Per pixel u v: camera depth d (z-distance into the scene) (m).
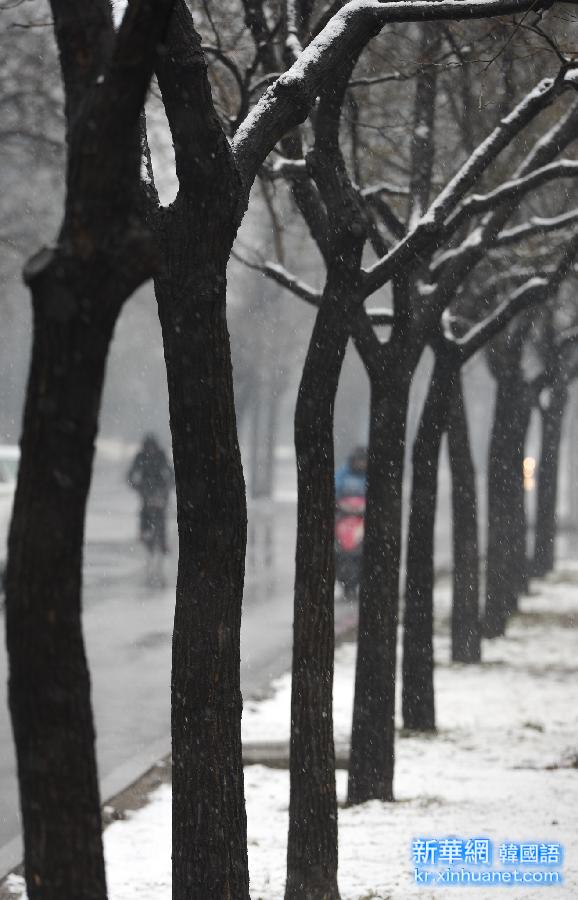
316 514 16.98
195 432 13.31
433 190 28.69
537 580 63.88
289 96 14.52
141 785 22.86
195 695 13.69
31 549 8.36
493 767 24.52
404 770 24.23
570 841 18.91
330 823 16.53
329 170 17.27
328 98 17.02
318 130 17.28
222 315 13.27
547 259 36.69
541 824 19.89
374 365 21.62
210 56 23.73
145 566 60.72
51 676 8.37
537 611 51.22
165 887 16.77
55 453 8.38
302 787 16.56
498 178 29.64
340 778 23.98
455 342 26.73
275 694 32.25
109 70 8.49
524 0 15.20
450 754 25.67
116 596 49.56
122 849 18.61
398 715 30.80
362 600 21.94
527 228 24.58
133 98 8.46
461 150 30.25
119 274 8.43
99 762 24.55
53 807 8.38
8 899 16.59
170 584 54.03
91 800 8.48
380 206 24.34
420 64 20.80
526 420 50.50
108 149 8.43
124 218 8.50
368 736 21.80
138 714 29.05
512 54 24.45
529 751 25.83
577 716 29.69
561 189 35.16
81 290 8.35
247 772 23.75
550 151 23.78
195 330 13.16
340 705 30.11
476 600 37.56
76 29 9.17
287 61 18.44
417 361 21.88
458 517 37.47
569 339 48.00
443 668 36.72
